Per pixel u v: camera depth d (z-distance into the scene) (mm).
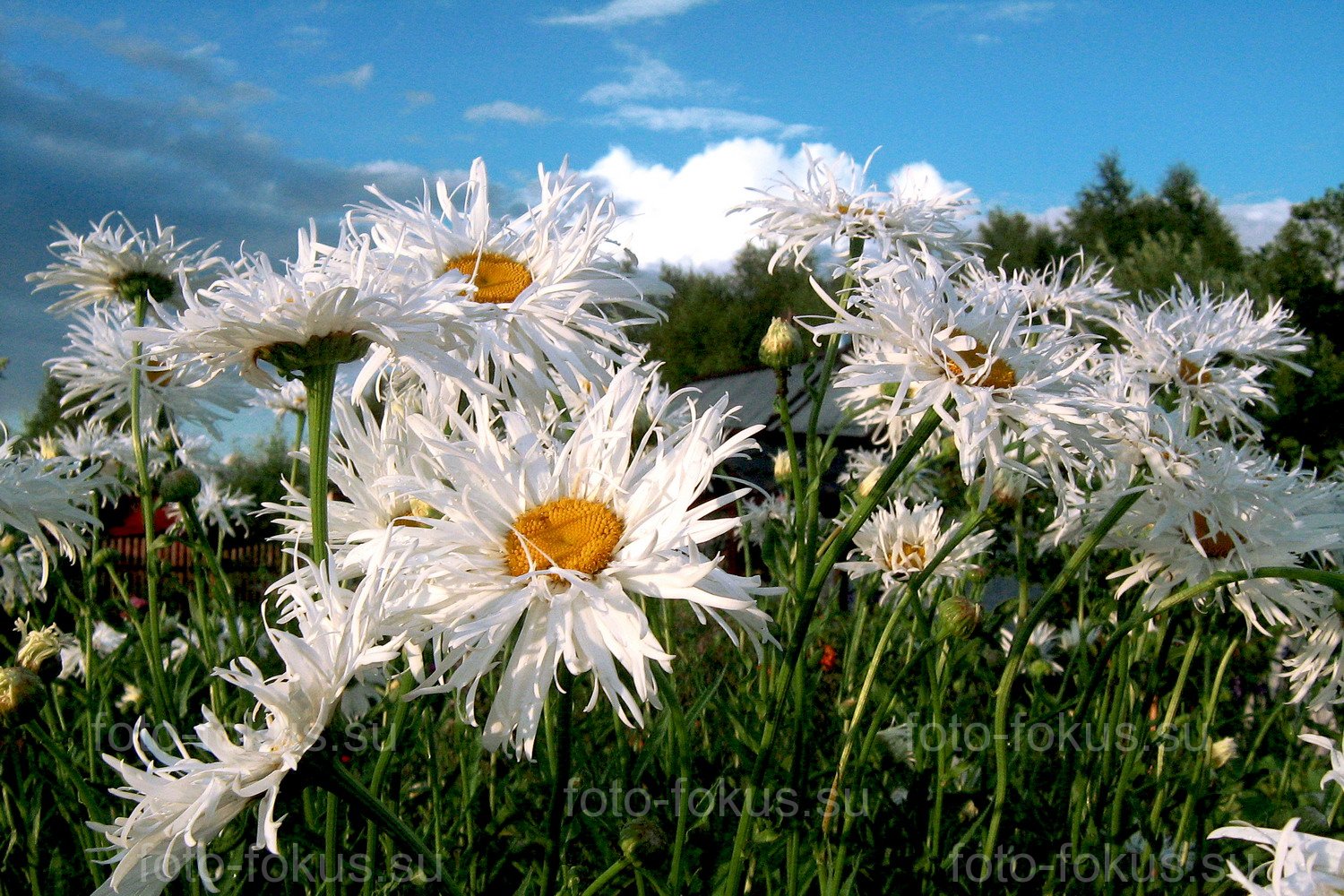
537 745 484
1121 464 527
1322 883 279
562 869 441
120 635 750
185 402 724
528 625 356
